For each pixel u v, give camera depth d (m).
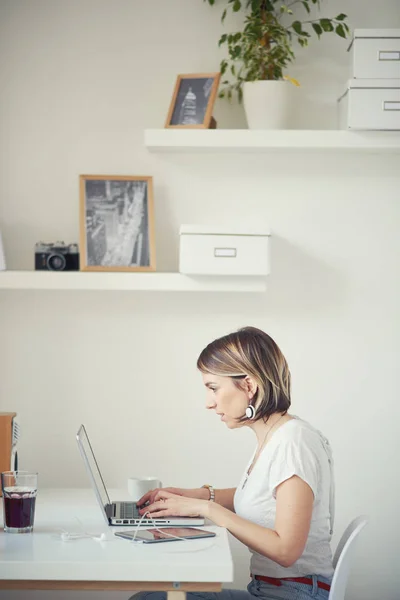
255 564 1.96
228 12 2.83
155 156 2.84
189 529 1.89
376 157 2.84
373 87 2.60
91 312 2.84
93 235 2.71
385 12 2.85
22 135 2.84
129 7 2.84
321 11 2.84
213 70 2.84
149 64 2.84
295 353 2.85
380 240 2.85
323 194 2.85
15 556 1.62
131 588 1.63
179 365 2.84
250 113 2.70
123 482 2.84
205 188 2.84
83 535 1.82
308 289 2.85
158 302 2.84
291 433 1.93
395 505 2.85
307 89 2.85
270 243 2.78
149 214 2.73
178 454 2.83
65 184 2.84
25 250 2.85
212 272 2.62
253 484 1.97
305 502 1.84
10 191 2.84
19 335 2.84
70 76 2.84
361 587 2.84
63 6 2.84
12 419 2.41
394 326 2.85
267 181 2.84
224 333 2.84
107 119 2.84
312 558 1.91
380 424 2.85
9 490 1.85
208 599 1.99
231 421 2.04
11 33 2.84
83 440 2.01
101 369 2.84
